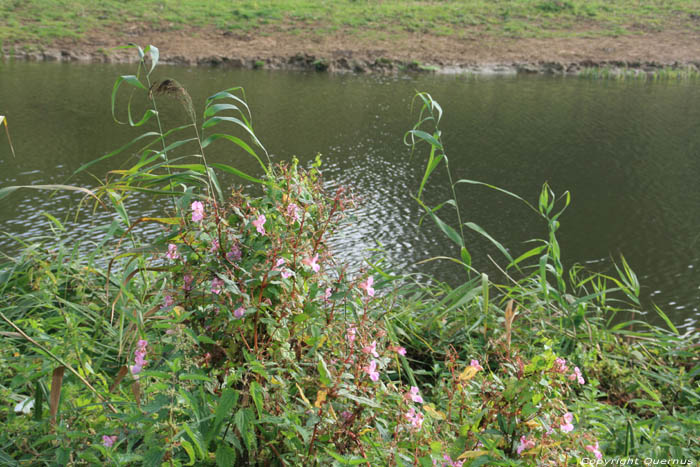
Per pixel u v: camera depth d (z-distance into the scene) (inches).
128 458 72.7
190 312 83.0
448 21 1258.6
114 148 506.9
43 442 85.9
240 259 88.7
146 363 80.2
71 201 384.2
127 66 948.0
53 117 603.8
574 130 644.7
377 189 442.6
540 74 1029.8
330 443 82.2
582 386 122.8
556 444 78.5
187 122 605.3
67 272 137.2
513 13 1316.4
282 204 95.7
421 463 79.0
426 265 317.4
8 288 132.2
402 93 826.2
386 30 1192.2
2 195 90.3
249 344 88.7
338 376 81.0
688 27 1269.7
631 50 1143.0
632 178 493.4
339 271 97.4
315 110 702.5
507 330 91.3
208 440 75.0
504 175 490.0
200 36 1115.3
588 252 352.5
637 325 263.9
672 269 330.0
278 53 1055.0
